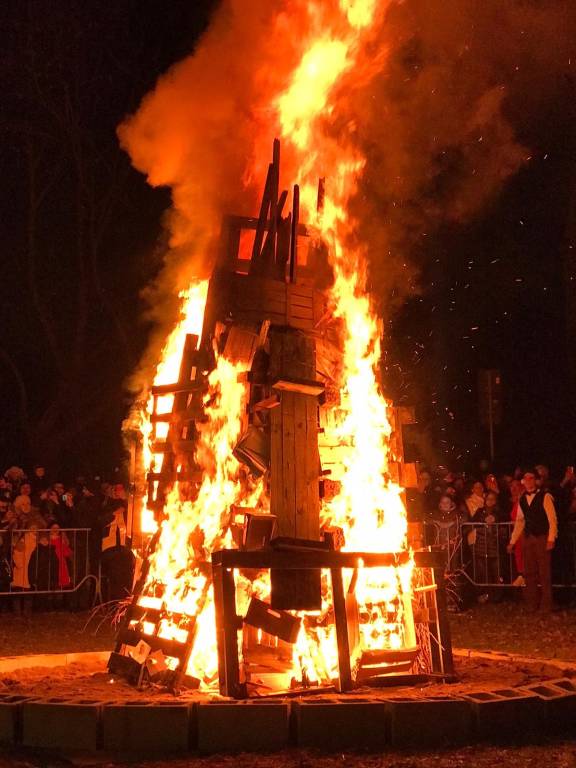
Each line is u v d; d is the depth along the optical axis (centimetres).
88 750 545
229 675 607
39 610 1378
